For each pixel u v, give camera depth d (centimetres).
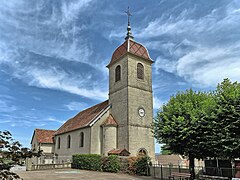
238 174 1440
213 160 1962
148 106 2859
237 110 1398
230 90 1498
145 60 3005
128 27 3116
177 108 1783
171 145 1741
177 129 1683
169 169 1895
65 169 2519
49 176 1822
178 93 1945
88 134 2731
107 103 3164
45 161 3416
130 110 2672
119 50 3061
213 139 1499
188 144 1655
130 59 2867
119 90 2870
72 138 3153
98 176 1839
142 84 2886
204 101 1738
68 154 3167
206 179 1634
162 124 1836
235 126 1371
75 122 3500
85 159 2475
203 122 1599
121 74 2902
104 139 2675
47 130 4131
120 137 2675
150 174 2027
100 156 2356
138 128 2677
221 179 1514
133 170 2070
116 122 2786
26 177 1748
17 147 549
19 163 546
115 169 2175
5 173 532
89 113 3384
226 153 1441
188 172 1828
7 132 553
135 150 2575
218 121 1462
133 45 3003
